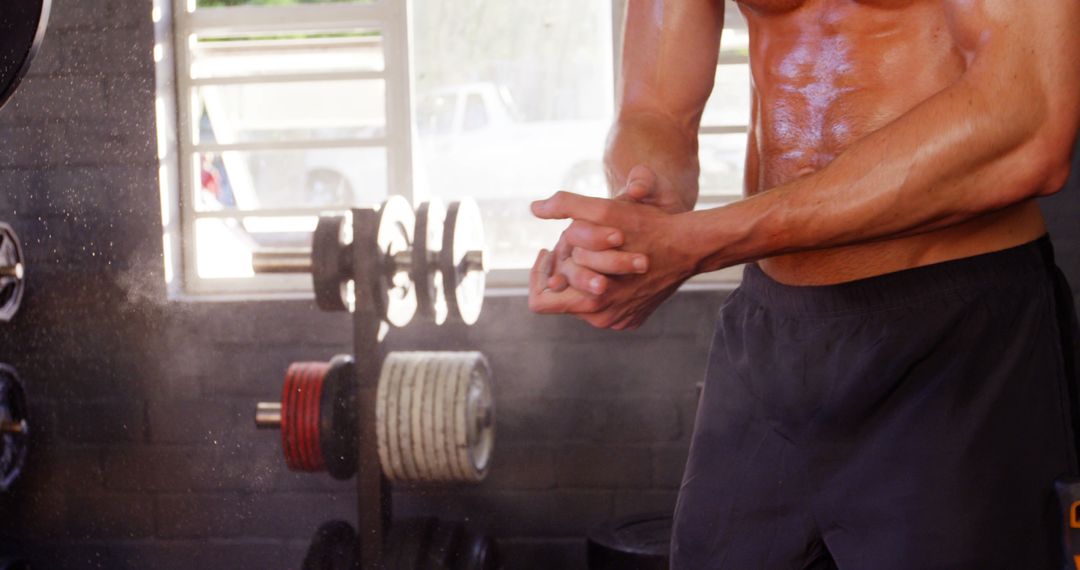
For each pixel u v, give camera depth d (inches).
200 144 118.8
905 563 36.5
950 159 31.0
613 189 43.0
